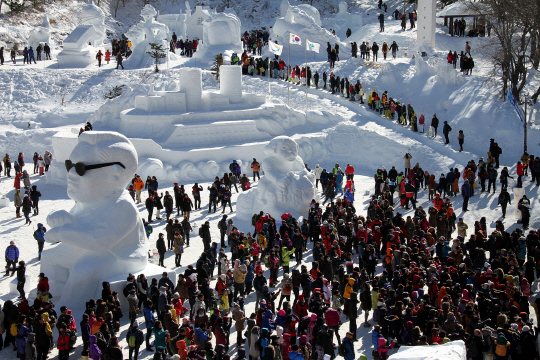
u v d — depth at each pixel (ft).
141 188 91.71
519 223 80.12
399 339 47.01
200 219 84.74
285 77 149.28
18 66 156.25
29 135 127.34
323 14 243.19
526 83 131.64
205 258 58.59
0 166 109.60
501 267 58.23
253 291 60.23
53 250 59.16
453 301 51.96
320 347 42.37
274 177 81.30
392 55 156.04
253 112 120.26
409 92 133.69
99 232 55.16
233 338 49.90
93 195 56.39
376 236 67.77
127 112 115.14
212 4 250.37
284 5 199.11
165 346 44.37
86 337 45.78
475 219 83.87
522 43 123.54
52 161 109.81
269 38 177.37
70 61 160.15
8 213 87.61
